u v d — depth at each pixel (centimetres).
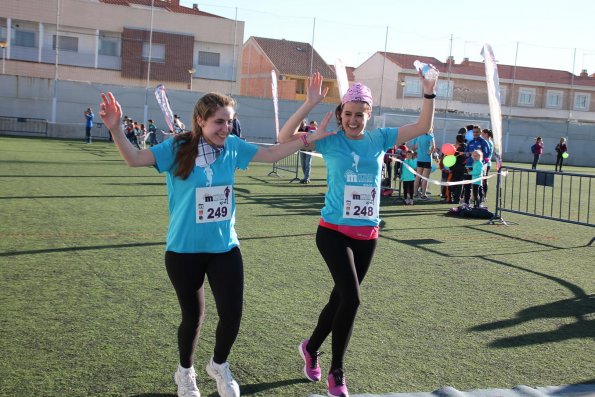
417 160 1552
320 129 404
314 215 1166
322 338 411
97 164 1994
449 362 455
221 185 368
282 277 677
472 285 690
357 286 391
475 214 1262
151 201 1237
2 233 838
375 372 431
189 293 372
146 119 3566
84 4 3950
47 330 479
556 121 4122
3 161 1888
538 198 1748
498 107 1141
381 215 1245
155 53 4141
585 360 471
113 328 491
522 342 507
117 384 390
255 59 5172
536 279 734
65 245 785
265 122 3712
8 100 3366
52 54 3931
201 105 361
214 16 4538
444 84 4925
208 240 366
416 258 823
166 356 440
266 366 433
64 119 3453
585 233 1120
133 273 662
